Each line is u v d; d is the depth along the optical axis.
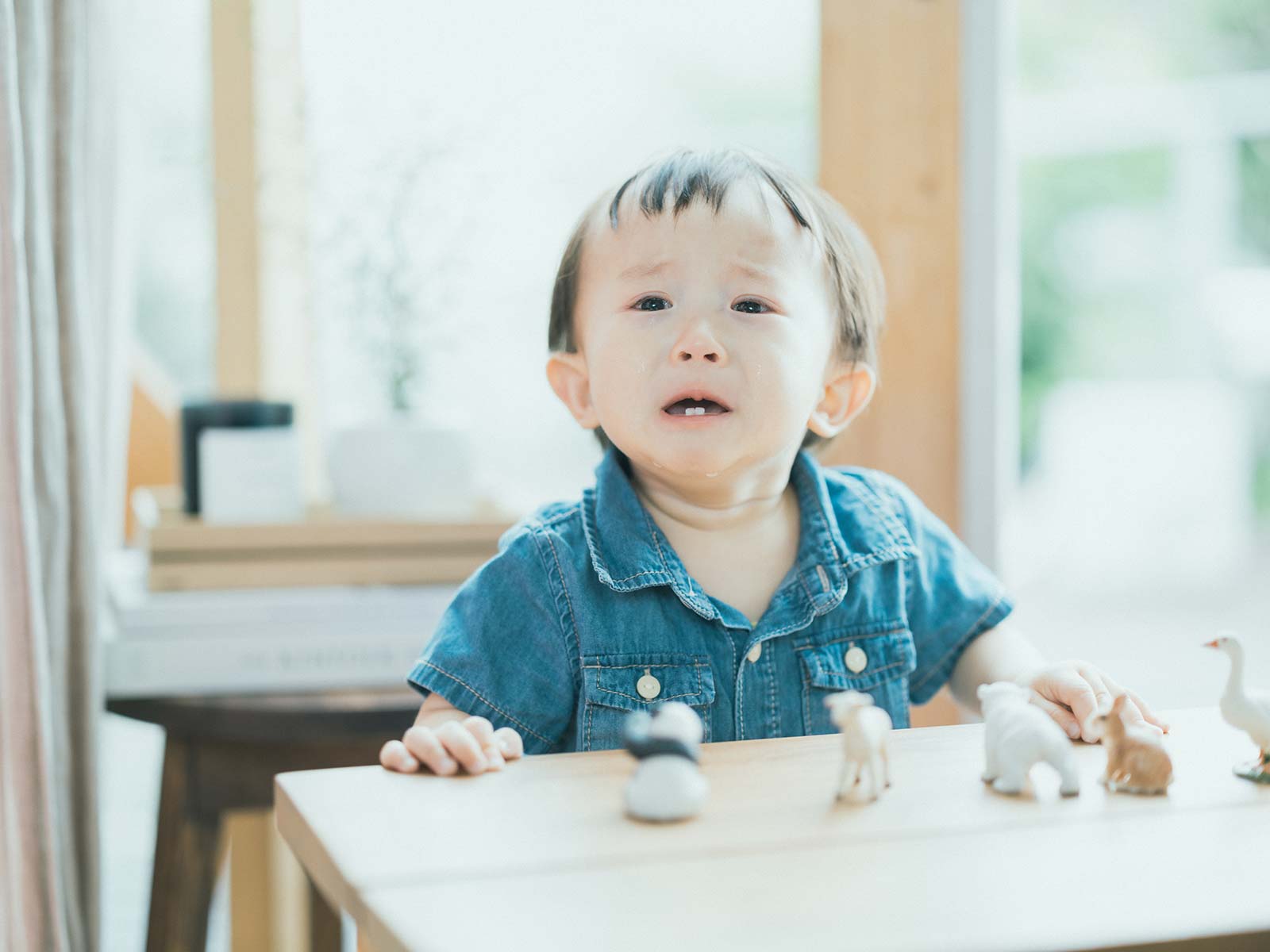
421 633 1.31
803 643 0.96
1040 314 4.64
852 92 1.46
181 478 1.42
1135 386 4.32
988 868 0.54
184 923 1.21
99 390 1.20
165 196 2.10
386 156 1.56
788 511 1.00
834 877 0.53
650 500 0.98
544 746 0.93
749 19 1.76
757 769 0.70
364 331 1.59
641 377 0.89
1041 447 4.55
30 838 1.01
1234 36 3.91
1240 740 0.76
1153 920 0.49
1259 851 0.57
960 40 1.47
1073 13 4.01
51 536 1.07
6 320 0.97
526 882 0.53
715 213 0.91
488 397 1.84
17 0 1.00
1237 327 4.21
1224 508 4.10
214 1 1.53
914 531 1.06
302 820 0.62
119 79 1.21
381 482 1.43
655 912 0.50
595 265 0.95
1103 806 0.63
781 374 0.90
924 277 1.48
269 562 1.35
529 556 0.94
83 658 1.11
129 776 2.17
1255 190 4.15
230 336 1.57
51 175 1.07
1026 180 4.56
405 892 0.52
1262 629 3.21
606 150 1.74
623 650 0.92
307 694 1.25
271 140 1.56
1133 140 4.23
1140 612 3.48
